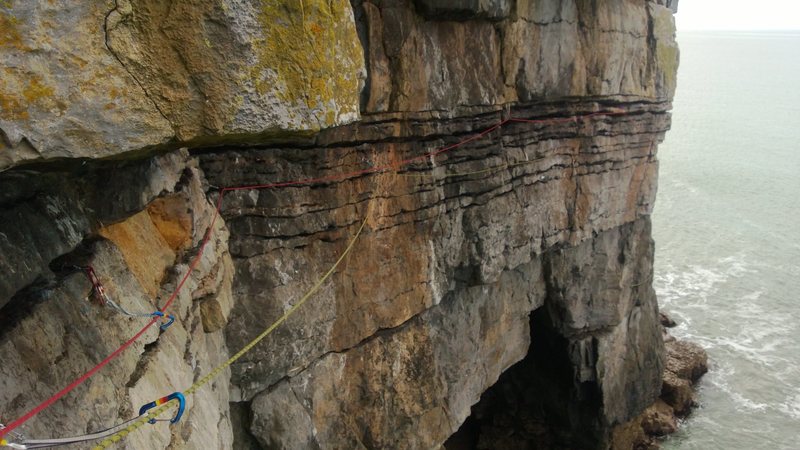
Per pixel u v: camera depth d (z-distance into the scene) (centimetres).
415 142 1129
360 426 1180
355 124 1010
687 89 10800
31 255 347
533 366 1925
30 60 293
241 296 955
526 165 1391
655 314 2044
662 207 4503
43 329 338
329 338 1092
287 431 1044
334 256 1057
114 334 410
